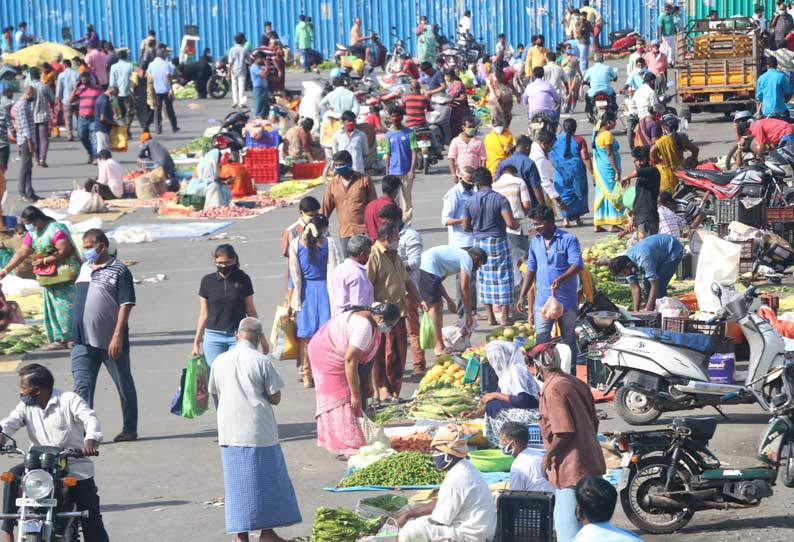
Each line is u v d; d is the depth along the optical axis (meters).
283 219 38.25
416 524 12.62
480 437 16.83
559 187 32.88
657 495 13.73
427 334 21.03
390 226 19.23
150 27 81.94
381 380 19.50
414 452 16.36
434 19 80.00
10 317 25.95
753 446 16.83
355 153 35.38
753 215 27.97
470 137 31.53
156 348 24.34
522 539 12.39
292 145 46.12
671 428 13.93
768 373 17.09
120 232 35.84
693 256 26.69
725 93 48.91
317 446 17.84
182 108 67.06
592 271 26.69
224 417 13.90
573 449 12.38
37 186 45.28
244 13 81.38
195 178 40.94
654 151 30.61
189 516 15.13
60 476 12.70
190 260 32.84
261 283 29.38
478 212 22.81
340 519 13.62
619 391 18.00
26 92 48.75
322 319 20.23
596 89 49.78
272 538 14.05
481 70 63.75
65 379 22.02
